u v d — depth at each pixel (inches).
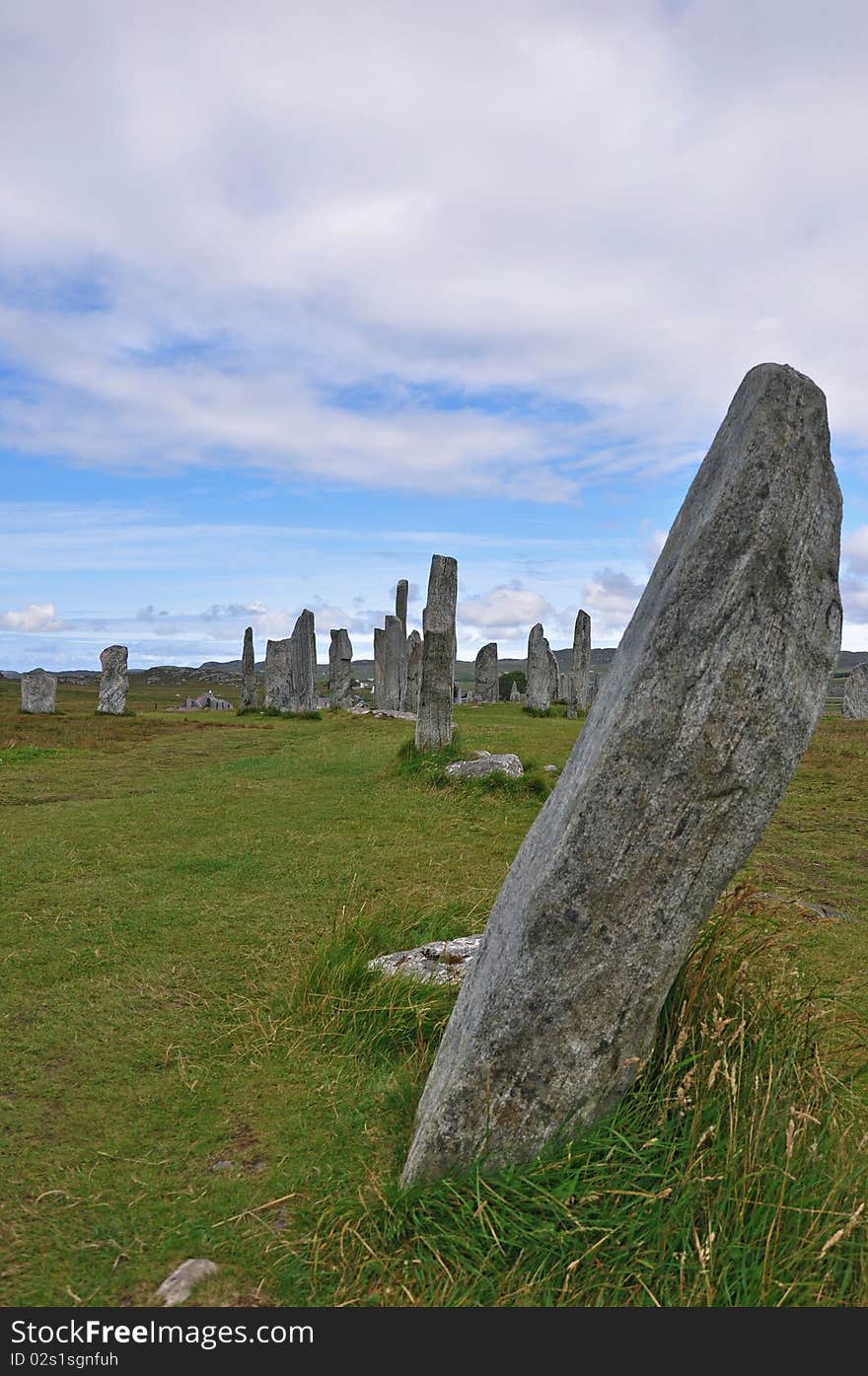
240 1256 113.1
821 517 116.0
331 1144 137.2
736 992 147.8
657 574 128.8
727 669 111.9
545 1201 110.9
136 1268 111.2
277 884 280.4
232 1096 154.1
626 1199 112.8
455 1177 117.8
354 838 338.3
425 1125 122.5
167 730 854.5
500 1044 116.8
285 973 209.3
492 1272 107.4
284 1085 157.5
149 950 224.1
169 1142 139.4
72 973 209.2
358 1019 176.6
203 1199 124.3
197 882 282.2
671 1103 122.1
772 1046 136.5
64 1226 118.8
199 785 469.7
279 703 1173.1
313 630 1167.0
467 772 439.2
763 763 114.1
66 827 362.9
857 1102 144.2
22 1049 171.6
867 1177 116.8
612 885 114.6
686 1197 109.3
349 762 532.7
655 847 114.0
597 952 115.3
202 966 214.1
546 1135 117.6
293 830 352.8
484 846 329.7
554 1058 116.5
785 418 113.3
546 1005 116.0
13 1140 139.6
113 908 255.1
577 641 1172.5
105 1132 142.4
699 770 113.0
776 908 195.2
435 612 493.0
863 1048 159.0
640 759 114.2
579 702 1155.9
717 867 115.8
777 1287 100.7
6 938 230.8
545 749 587.5
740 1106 123.6
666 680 114.0
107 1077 160.9
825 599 116.8
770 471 112.0
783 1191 106.3
